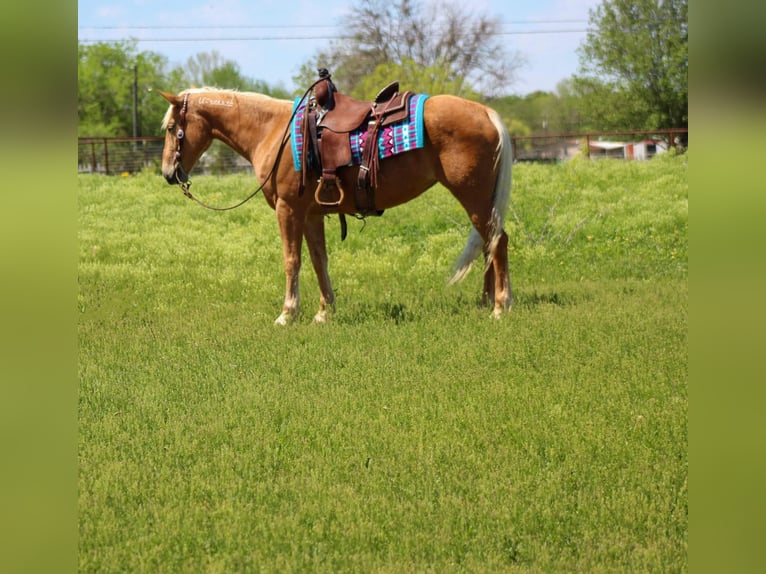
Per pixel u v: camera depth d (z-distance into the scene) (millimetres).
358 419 5508
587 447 4914
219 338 8047
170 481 4594
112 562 3705
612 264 12820
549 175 22719
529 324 7977
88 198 20359
